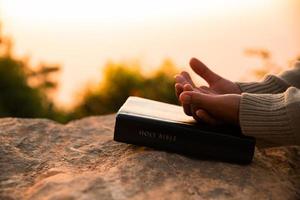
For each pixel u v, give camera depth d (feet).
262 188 2.50
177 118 2.80
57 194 2.27
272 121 2.54
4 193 2.38
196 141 2.63
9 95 6.34
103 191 2.30
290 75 3.43
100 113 6.98
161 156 2.62
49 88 6.79
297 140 2.53
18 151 2.88
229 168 2.60
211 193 2.39
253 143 2.60
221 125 2.76
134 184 2.39
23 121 3.43
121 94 6.99
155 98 6.91
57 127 3.36
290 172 2.82
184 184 2.43
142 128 2.65
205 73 3.38
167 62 7.21
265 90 3.35
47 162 2.73
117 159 2.72
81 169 2.62
